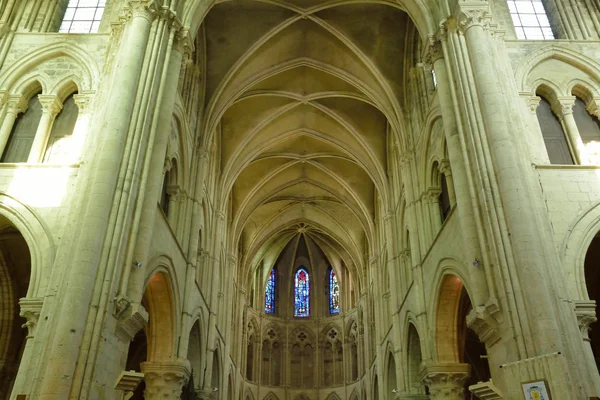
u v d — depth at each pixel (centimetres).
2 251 1844
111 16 1828
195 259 2056
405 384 2316
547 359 989
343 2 2278
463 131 1449
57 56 1691
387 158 2880
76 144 1491
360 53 2428
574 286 1276
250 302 4478
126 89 1386
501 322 1187
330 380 4419
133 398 2509
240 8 2331
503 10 1827
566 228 1357
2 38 1698
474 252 1316
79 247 1159
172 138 1838
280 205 4028
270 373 4425
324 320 4625
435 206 2025
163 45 1543
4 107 1593
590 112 1638
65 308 1085
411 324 2311
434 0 1759
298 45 2534
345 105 2880
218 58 2417
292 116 3017
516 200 1247
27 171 1423
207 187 2502
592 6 1842
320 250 4766
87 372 1050
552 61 1700
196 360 2283
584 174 1436
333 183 3625
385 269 3058
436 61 1653
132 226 1267
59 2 1883
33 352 1138
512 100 1538
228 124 2919
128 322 1197
